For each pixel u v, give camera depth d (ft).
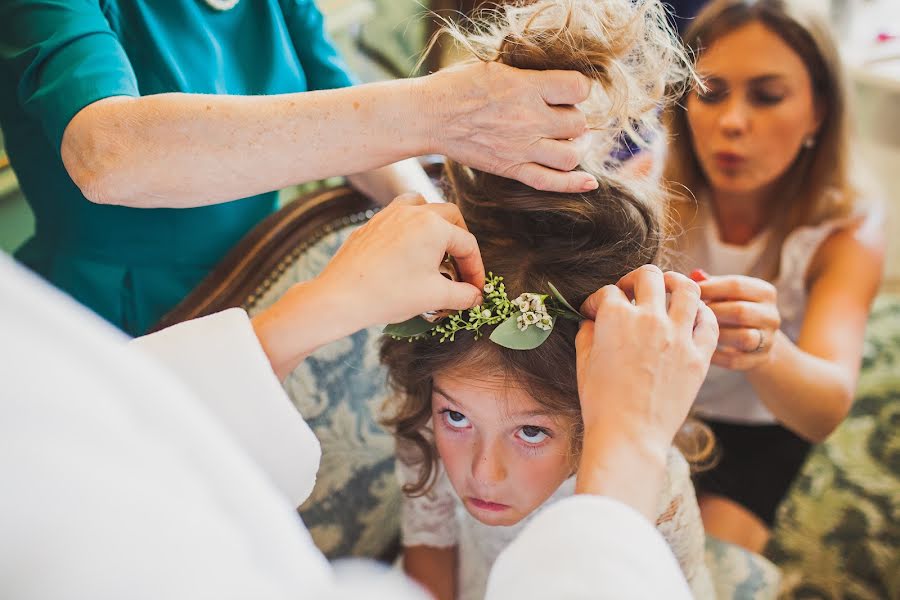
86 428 1.20
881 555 5.91
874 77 7.04
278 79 3.71
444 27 2.90
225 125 2.57
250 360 2.28
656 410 2.16
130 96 2.81
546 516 1.85
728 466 4.98
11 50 2.97
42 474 1.14
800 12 4.21
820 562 5.90
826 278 4.68
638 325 2.23
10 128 3.44
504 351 2.75
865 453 6.61
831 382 4.08
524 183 2.67
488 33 2.91
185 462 1.33
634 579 1.65
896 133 7.38
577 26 2.44
